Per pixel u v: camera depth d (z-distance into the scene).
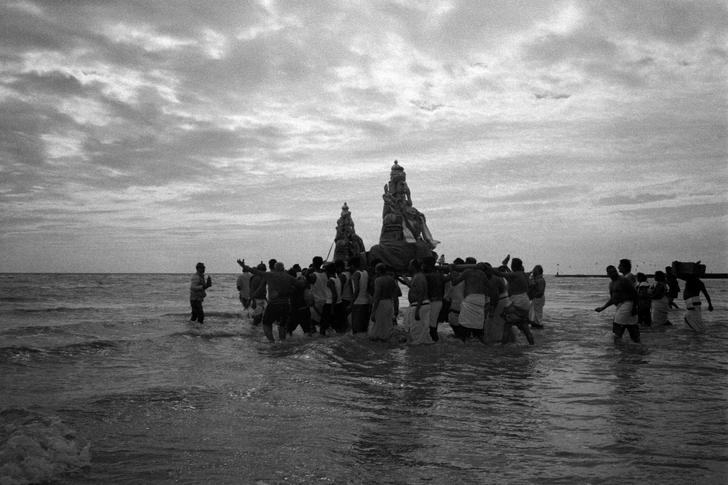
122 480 4.18
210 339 13.63
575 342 13.40
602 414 6.23
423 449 4.98
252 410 6.41
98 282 86.00
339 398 7.07
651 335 15.02
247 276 20.95
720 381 8.20
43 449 4.61
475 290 12.82
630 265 12.91
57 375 8.76
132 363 9.98
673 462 4.59
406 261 21.03
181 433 5.45
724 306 32.16
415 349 11.94
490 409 6.49
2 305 30.12
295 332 16.39
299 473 4.36
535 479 4.21
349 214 24.95
